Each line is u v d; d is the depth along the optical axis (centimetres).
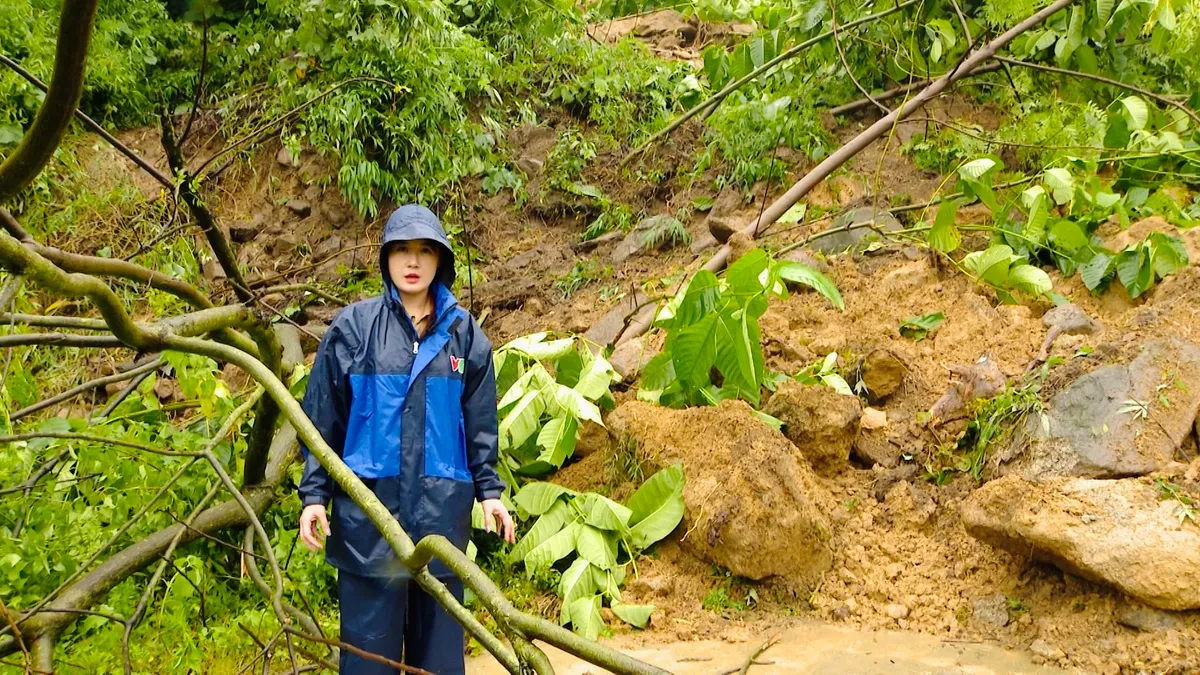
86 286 260
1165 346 362
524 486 408
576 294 592
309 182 651
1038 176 536
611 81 734
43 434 304
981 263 479
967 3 684
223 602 366
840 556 368
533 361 454
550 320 566
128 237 595
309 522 260
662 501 377
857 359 453
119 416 420
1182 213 513
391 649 264
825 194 606
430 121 658
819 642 324
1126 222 505
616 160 694
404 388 267
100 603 335
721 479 366
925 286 507
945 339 463
